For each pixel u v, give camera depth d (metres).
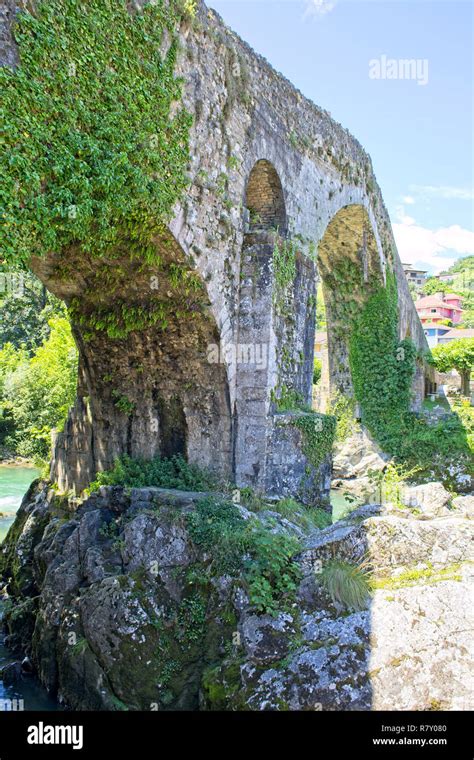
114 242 8.87
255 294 10.88
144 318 10.45
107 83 7.50
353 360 22.48
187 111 8.98
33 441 26.84
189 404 10.95
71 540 9.31
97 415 11.95
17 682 8.55
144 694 7.41
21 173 6.37
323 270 21.69
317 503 11.80
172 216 8.66
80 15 7.09
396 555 7.16
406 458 20.11
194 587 8.03
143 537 8.61
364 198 17.83
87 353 11.63
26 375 27.80
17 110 6.32
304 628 6.77
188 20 8.86
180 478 10.70
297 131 12.93
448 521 7.36
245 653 6.86
